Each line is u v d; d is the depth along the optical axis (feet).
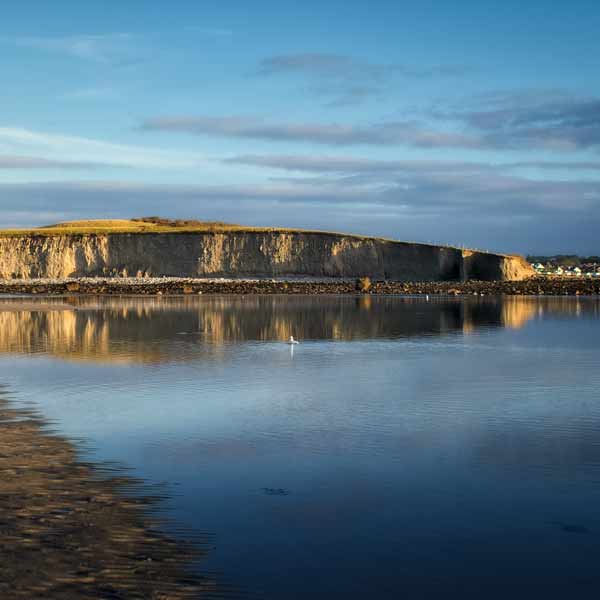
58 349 140.26
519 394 93.86
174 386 98.73
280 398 90.38
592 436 71.20
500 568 41.75
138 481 56.13
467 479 57.47
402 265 622.13
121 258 652.48
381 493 53.98
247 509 50.29
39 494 52.29
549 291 444.55
